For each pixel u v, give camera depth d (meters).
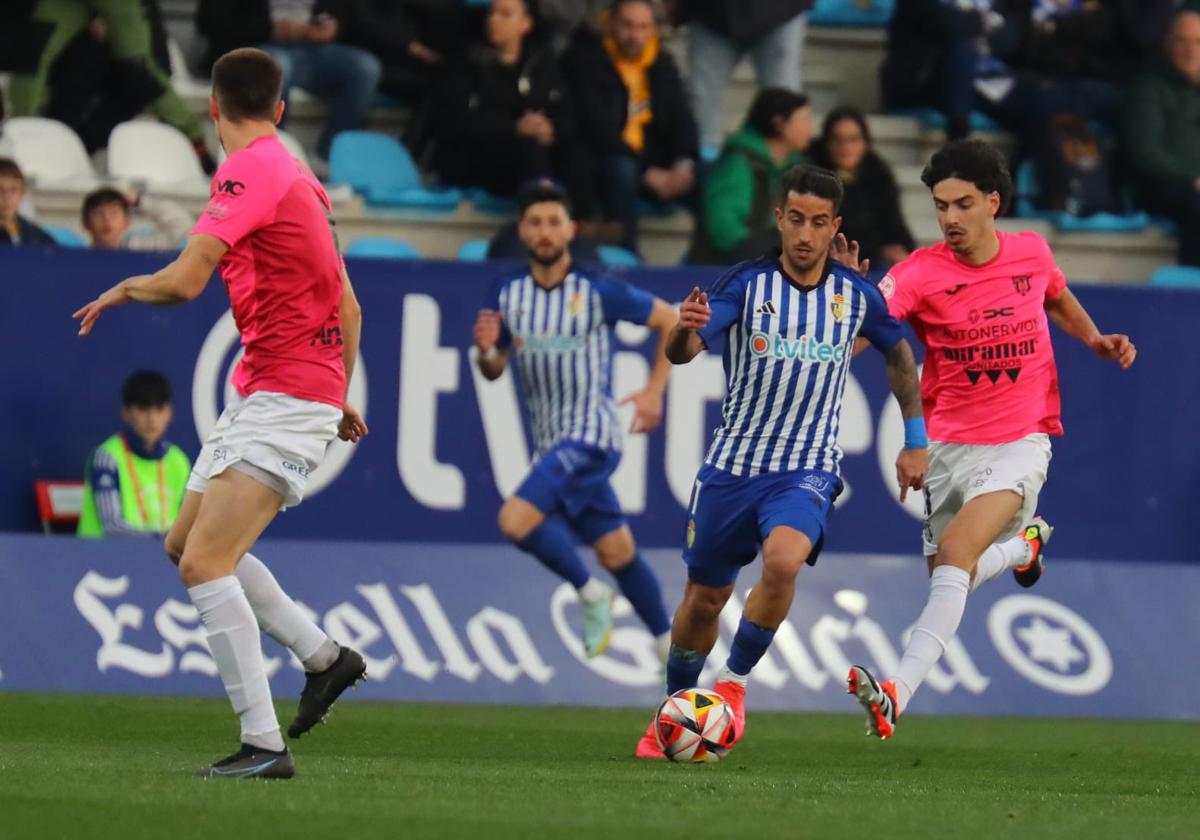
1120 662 34.66
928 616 22.48
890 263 39.91
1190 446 37.91
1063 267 45.41
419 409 36.53
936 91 45.94
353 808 16.58
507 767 21.73
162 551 33.00
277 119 19.09
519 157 41.47
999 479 23.22
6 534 32.75
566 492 30.81
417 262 36.44
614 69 41.28
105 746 23.05
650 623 31.59
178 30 48.34
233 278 18.66
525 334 31.02
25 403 35.72
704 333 21.88
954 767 24.22
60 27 42.06
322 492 36.31
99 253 35.91
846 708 33.31
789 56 44.12
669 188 42.09
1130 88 45.69
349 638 32.94
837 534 37.25
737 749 25.89
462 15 44.53
